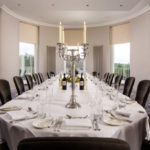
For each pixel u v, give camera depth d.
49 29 8.01
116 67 7.70
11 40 6.26
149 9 5.67
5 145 1.32
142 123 1.36
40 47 7.79
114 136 1.03
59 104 1.72
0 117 1.30
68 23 7.82
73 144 0.49
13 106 1.61
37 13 6.41
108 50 7.79
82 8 5.19
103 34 7.88
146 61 5.91
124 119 1.24
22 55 7.18
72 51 1.81
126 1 4.70
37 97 2.01
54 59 8.18
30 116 1.28
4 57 5.88
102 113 1.36
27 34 7.25
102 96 2.15
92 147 0.49
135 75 6.52
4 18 5.84
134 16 6.50
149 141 1.54
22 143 0.49
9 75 6.16
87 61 8.19
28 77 4.03
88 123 1.09
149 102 4.53
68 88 2.88
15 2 4.85
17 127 1.12
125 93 3.10
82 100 1.91
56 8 5.23
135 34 6.50
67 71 8.41
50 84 3.44
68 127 1.06
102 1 4.69
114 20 7.36
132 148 1.21
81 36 8.26
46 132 1.04
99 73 7.65
